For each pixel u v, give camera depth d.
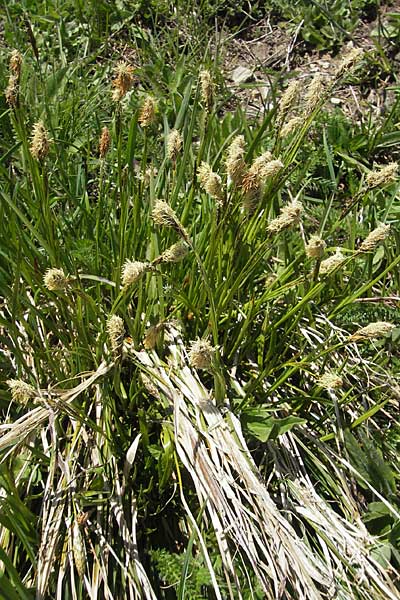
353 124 0.58
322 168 0.55
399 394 0.39
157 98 0.56
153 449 0.35
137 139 0.51
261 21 0.68
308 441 0.38
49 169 0.44
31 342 0.39
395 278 0.45
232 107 0.60
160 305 0.35
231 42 0.66
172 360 0.37
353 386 0.38
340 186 0.55
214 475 0.33
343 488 0.37
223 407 0.35
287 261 0.42
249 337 0.39
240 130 0.48
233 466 0.33
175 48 0.63
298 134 0.38
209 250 0.35
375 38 0.64
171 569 0.32
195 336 0.38
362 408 0.40
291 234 0.46
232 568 0.31
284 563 0.32
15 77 0.33
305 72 0.64
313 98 0.36
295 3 0.68
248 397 0.36
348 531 0.35
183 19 0.65
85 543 0.33
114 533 0.34
